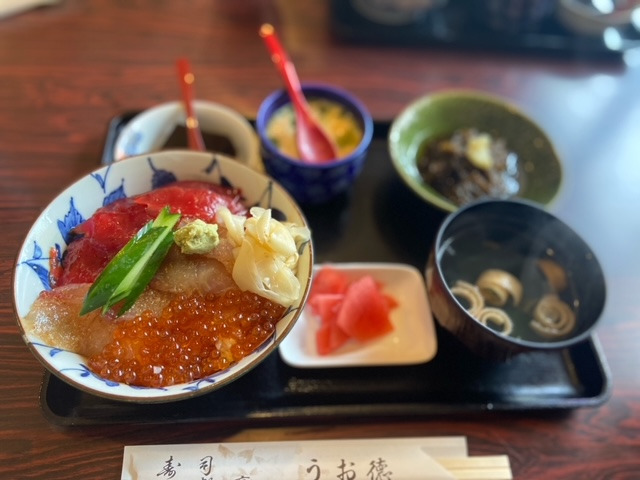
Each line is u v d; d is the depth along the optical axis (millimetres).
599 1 496
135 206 263
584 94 468
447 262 316
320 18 484
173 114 362
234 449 258
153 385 222
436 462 265
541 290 315
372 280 314
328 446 266
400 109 427
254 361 222
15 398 250
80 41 429
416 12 477
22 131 363
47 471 242
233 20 468
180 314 235
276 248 235
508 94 456
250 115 403
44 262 241
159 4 468
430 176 379
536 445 277
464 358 302
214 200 263
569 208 385
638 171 417
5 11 429
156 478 246
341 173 337
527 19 486
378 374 292
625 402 296
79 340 228
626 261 361
